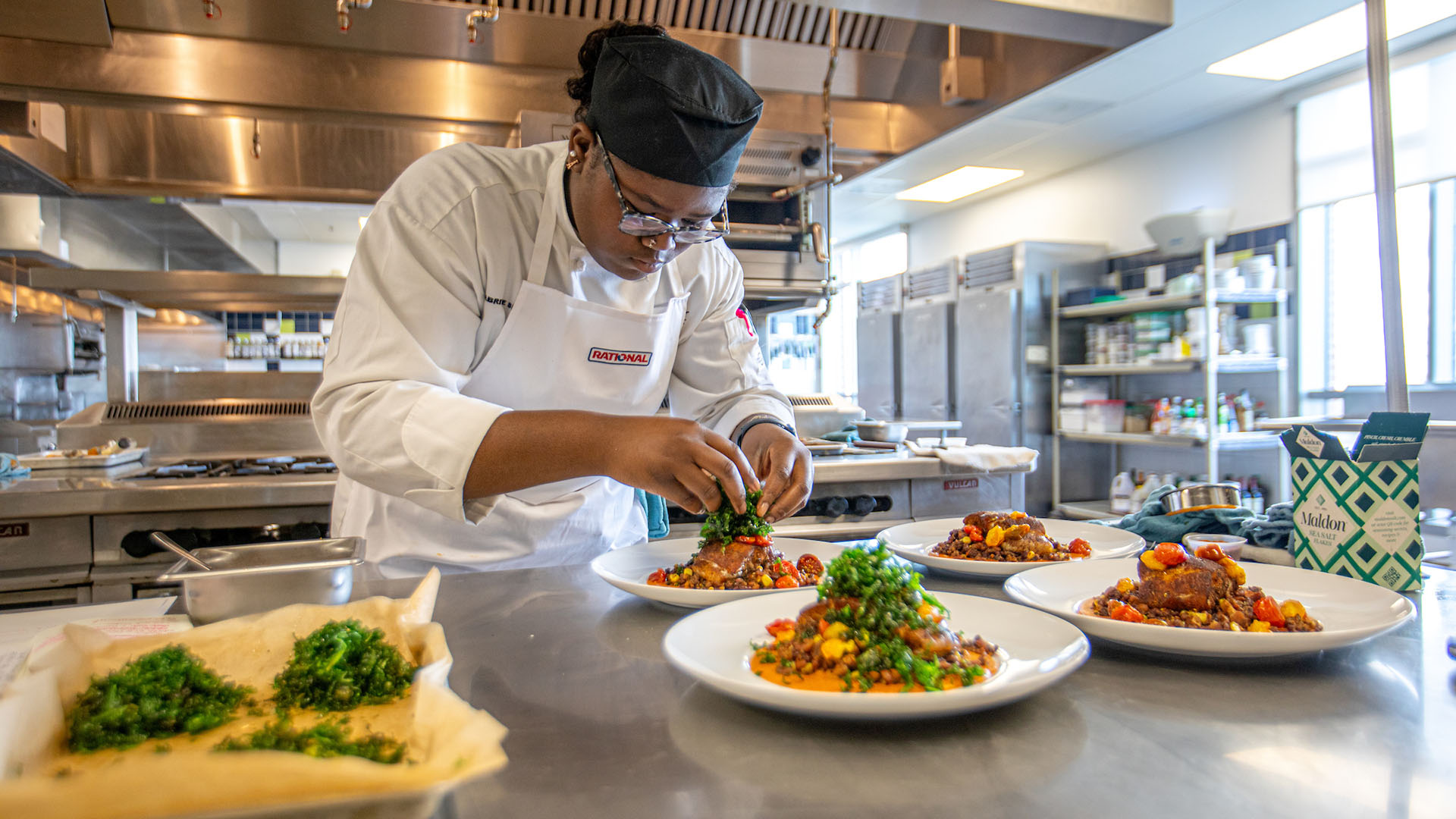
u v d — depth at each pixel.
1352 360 4.45
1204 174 5.17
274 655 0.71
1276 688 0.68
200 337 6.20
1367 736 0.58
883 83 2.23
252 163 2.71
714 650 0.77
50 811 0.37
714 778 0.53
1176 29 3.79
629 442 0.92
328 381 1.07
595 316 1.31
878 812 0.48
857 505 2.57
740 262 2.59
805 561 1.17
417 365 1.06
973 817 0.48
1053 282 5.60
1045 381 5.62
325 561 0.93
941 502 2.72
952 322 6.24
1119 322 5.20
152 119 2.58
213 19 1.66
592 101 1.03
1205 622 0.84
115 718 0.59
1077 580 1.03
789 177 2.39
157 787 0.39
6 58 1.81
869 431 3.19
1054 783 0.52
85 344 5.64
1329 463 1.05
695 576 1.04
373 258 1.11
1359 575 1.02
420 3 1.72
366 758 0.54
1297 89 4.58
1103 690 0.69
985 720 0.62
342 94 2.10
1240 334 4.68
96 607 0.99
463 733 0.45
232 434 2.98
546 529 1.43
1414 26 3.82
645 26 1.11
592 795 0.51
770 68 2.11
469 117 2.23
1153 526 1.35
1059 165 6.05
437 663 0.60
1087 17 1.49
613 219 1.07
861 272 9.18
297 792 0.40
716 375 1.54
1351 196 4.38
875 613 0.71
